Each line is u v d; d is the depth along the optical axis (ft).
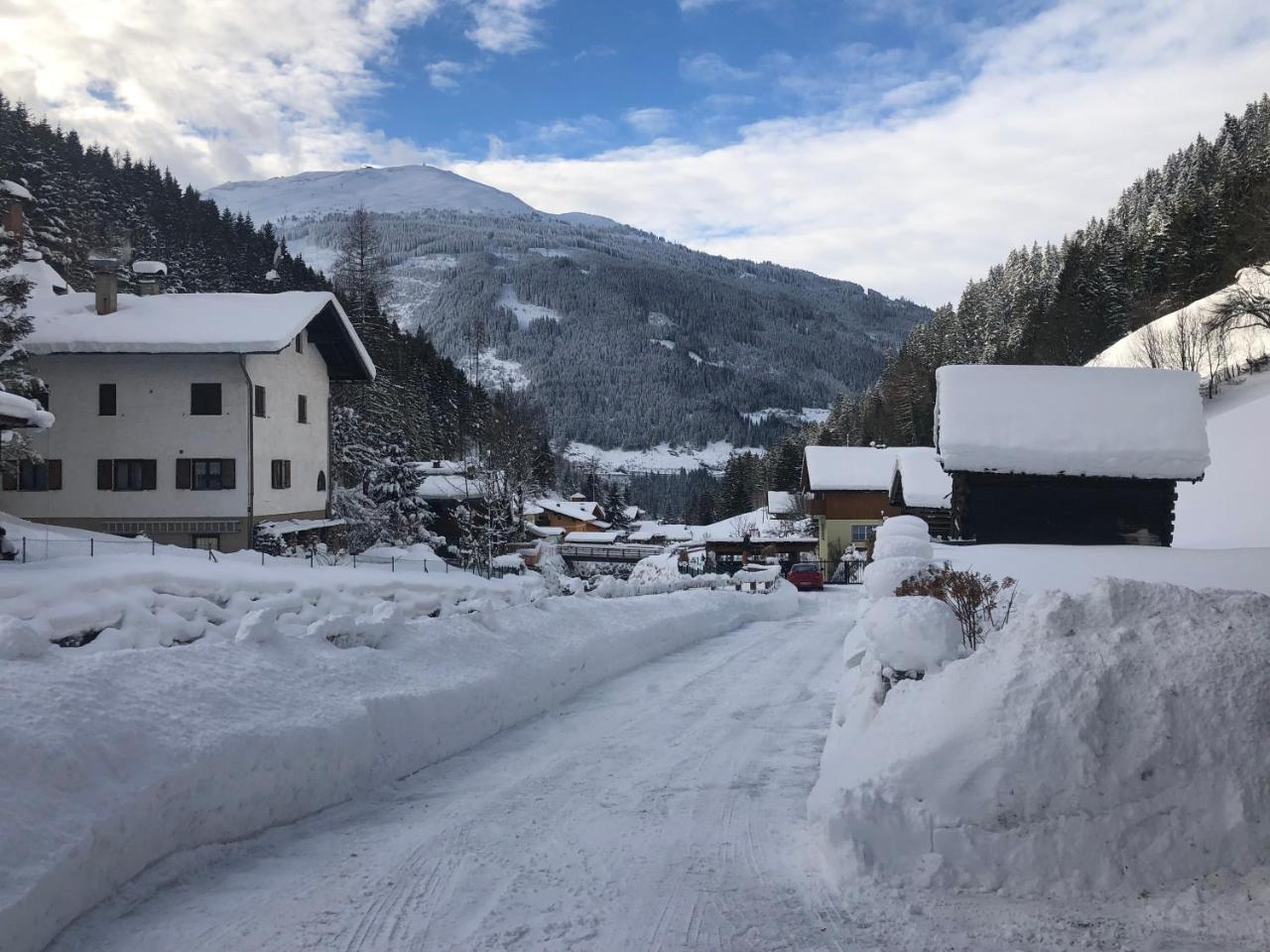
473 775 27.94
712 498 514.27
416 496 159.33
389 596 70.79
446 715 31.01
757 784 26.94
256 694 24.16
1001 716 18.20
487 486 142.72
